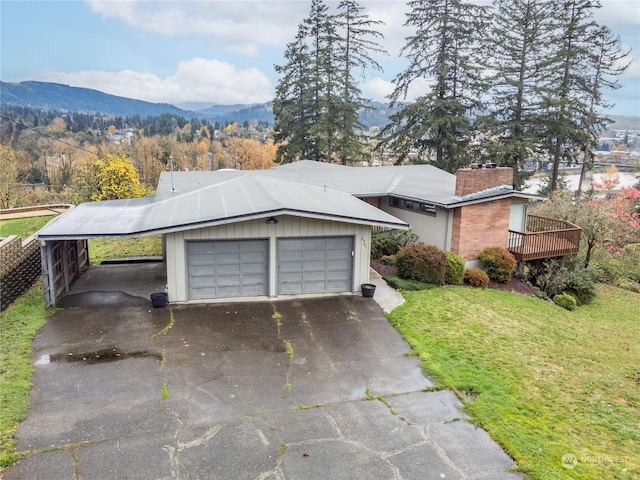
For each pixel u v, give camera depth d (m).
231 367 9.94
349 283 14.88
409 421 8.16
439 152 35.75
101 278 16.14
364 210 15.59
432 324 12.66
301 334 11.71
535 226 22.48
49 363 9.84
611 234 23.73
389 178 23.72
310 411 8.39
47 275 12.84
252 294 14.21
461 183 18.19
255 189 16.17
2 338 10.84
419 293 15.20
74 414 8.05
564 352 11.71
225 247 13.77
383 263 18.58
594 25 33.88
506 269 18.20
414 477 6.75
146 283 15.54
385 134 38.56
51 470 6.65
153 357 10.27
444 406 8.68
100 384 9.06
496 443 7.59
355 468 6.90
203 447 7.28
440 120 33.66
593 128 37.03
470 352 11.03
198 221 12.87
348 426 7.96
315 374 9.76
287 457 7.10
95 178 28.00
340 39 39.03
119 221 14.30
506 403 8.80
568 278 19.09
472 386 9.38
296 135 39.88
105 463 6.84
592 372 10.62
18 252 13.79
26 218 24.62
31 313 12.48
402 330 12.11
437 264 16.19
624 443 7.78
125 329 11.68
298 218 14.00
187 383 9.23
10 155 37.59
